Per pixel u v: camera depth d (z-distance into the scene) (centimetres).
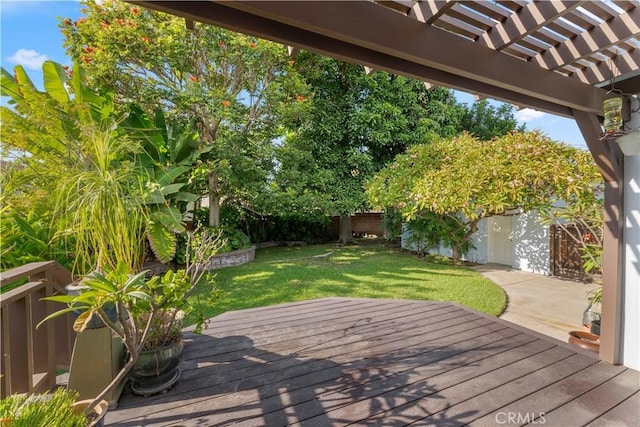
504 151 530
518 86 195
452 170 580
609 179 260
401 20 155
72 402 140
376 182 782
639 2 170
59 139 328
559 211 474
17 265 320
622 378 238
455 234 778
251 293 510
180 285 208
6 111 335
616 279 258
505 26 178
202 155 693
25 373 189
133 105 577
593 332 326
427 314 382
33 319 215
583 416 195
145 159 532
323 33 138
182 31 616
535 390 223
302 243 1139
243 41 647
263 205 770
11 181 311
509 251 785
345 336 317
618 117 227
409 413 199
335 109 961
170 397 216
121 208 199
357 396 217
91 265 210
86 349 202
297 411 201
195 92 630
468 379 237
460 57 173
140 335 207
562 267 654
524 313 446
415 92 1009
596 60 224
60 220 224
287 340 307
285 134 891
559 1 155
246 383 233
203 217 820
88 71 591
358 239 1266
